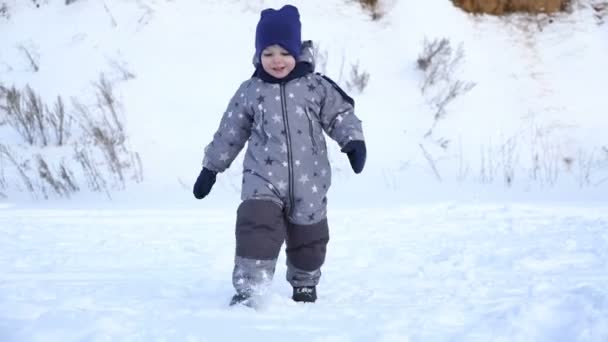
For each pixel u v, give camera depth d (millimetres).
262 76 4398
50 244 6805
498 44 13570
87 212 8727
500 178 10844
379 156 11469
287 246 4496
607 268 5402
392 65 13227
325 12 14000
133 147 11500
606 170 11117
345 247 6461
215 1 14148
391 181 10703
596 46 13562
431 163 11320
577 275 5141
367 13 14086
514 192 10094
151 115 12133
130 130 11836
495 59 13312
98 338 3402
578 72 13133
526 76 13047
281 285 5113
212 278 5250
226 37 13586
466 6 14000
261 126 4344
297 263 4453
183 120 12070
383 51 13461
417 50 13406
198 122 12055
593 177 10891
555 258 5797
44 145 11633
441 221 7812
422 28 13695
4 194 10227
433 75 12891
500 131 12070
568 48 13508
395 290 4785
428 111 12430
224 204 9414
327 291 4777
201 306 4246
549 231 7098
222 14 13969
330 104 4379
